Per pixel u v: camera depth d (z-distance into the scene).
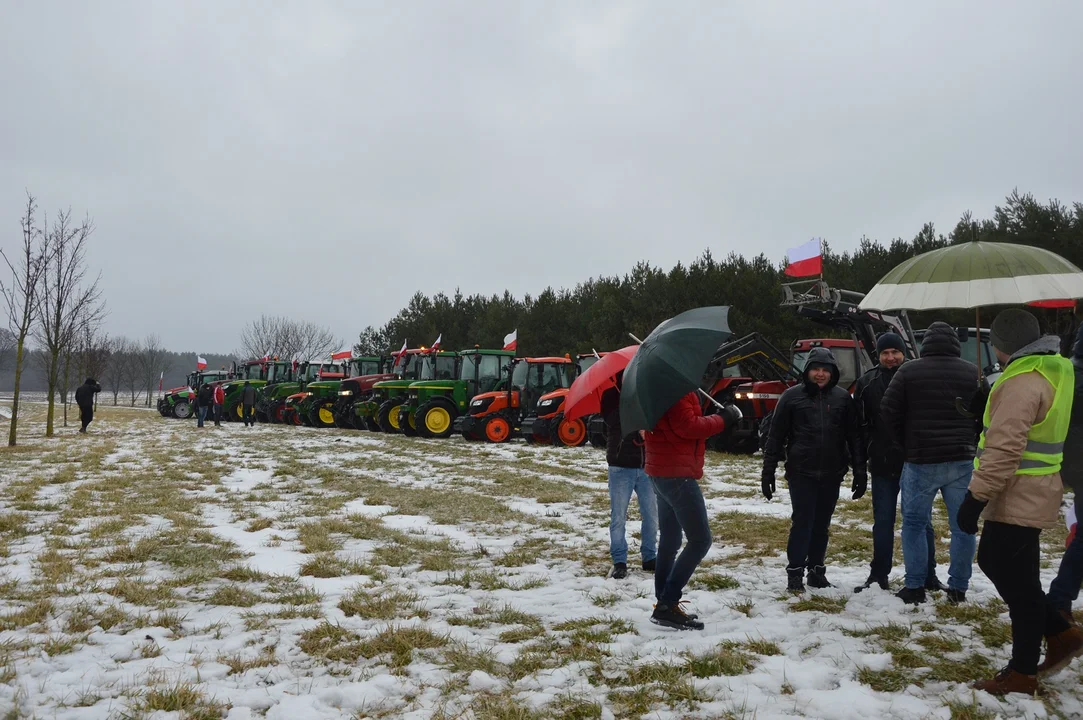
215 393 26.83
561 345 29.56
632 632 4.27
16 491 9.55
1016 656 3.25
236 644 4.08
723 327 4.08
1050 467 3.23
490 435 18.23
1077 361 3.53
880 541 4.91
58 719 3.11
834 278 23.36
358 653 3.94
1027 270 3.73
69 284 19.22
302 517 8.15
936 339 4.54
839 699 3.21
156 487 10.35
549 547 6.71
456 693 3.43
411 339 35.00
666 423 4.18
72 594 5.03
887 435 4.84
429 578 5.58
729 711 3.16
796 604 4.65
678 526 4.39
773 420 5.08
